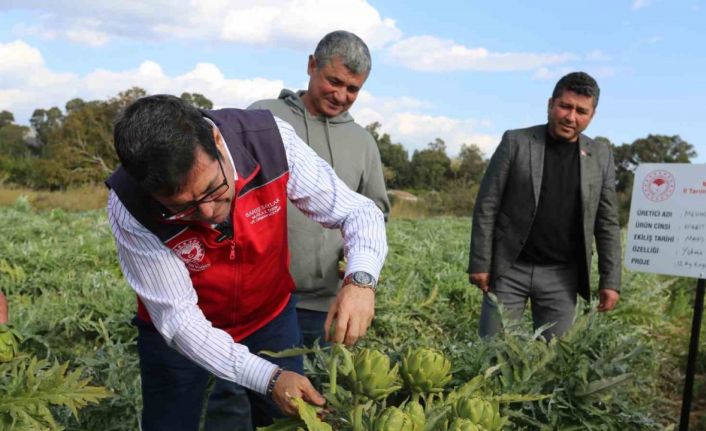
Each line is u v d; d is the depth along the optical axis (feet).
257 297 8.14
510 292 13.37
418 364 6.31
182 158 5.54
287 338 8.91
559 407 7.88
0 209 45.37
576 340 8.72
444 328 20.04
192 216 6.42
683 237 12.82
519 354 7.91
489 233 13.25
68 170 99.35
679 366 19.39
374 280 7.09
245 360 6.75
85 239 27.66
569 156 12.92
